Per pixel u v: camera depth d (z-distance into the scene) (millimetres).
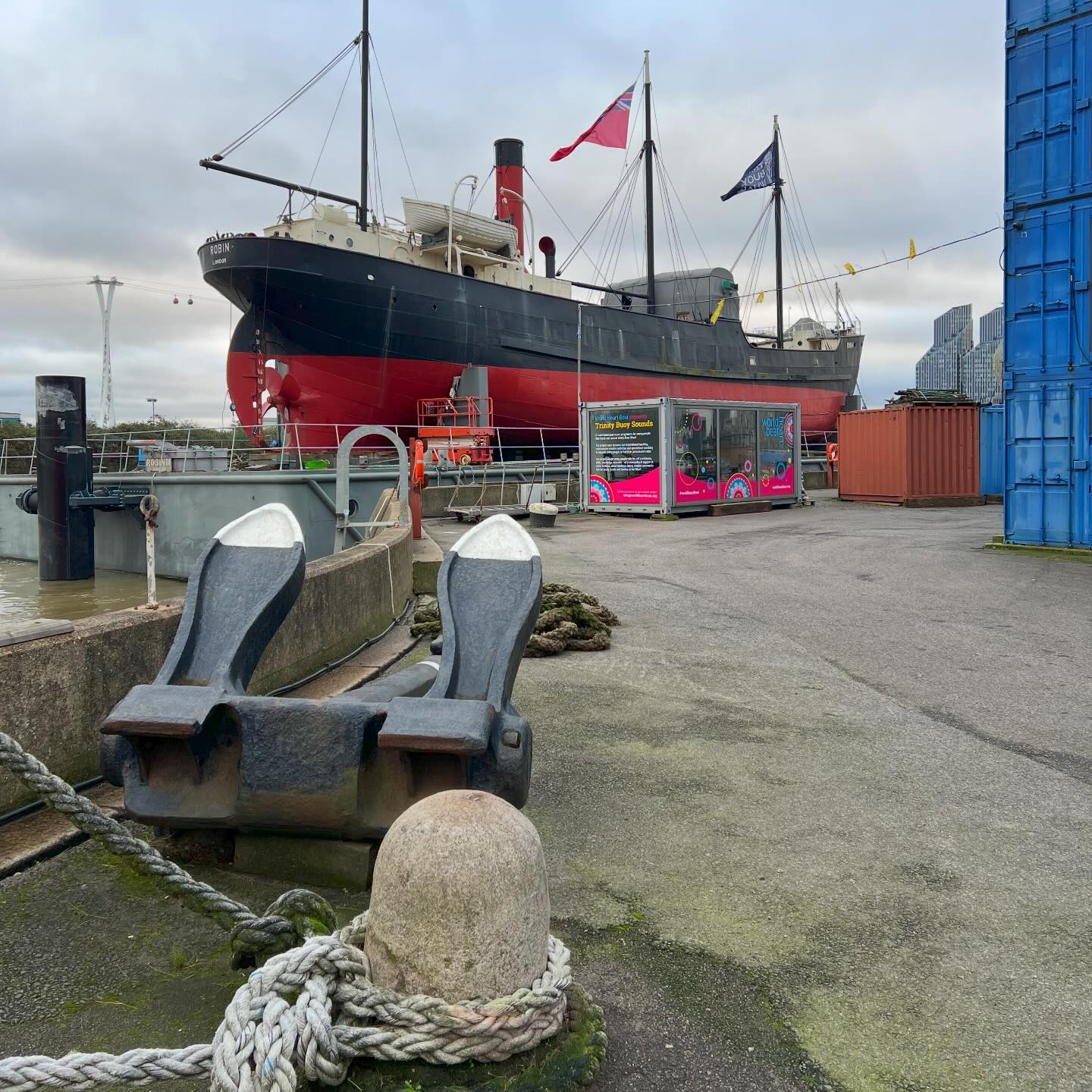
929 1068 2107
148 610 4258
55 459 21562
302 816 2850
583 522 20516
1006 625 8297
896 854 3369
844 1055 2160
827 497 29125
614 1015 2314
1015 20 12820
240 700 2855
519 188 36625
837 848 3424
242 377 30906
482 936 1912
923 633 7957
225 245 27766
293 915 2465
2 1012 2271
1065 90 12453
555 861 3293
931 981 2486
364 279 28109
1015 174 13062
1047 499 13344
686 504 21078
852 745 4762
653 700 5738
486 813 2025
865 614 8930
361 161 32438
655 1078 2061
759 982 2480
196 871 3086
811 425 45094
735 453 22391
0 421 66250
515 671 3227
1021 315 13250
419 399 30609
